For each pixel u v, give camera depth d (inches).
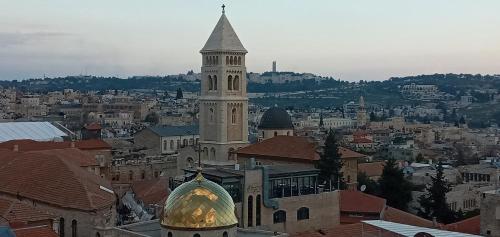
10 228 3009.4
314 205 4790.8
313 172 4884.4
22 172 4298.7
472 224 4643.2
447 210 5994.1
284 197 4638.3
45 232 3169.3
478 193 7032.5
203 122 7726.4
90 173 4756.4
